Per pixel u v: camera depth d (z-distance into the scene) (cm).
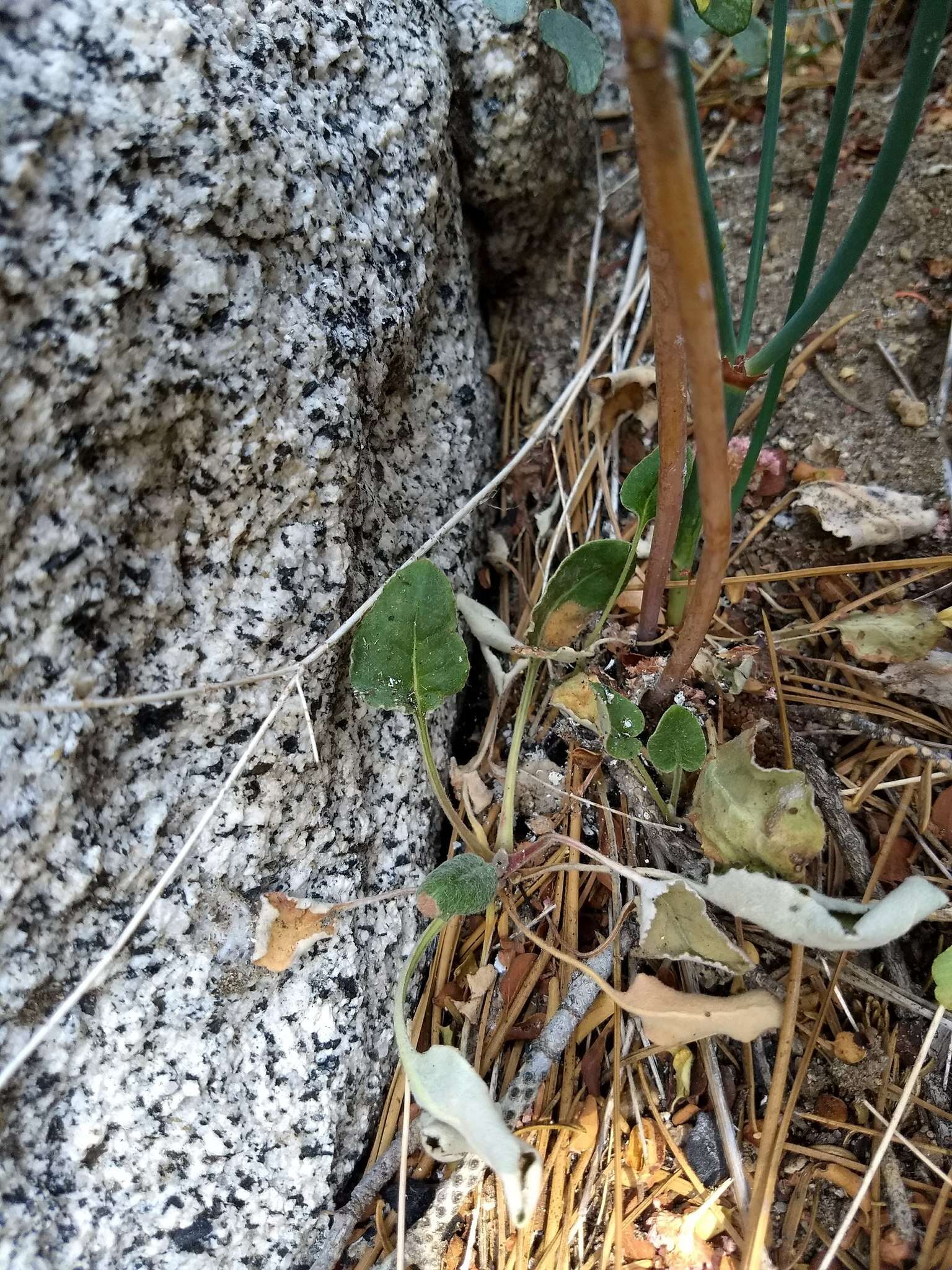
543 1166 15
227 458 14
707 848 16
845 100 14
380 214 16
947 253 20
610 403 21
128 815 13
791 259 21
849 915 14
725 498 12
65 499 12
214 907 14
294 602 15
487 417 21
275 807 15
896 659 17
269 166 13
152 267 12
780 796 15
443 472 19
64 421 12
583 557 17
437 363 19
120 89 12
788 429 20
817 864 17
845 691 18
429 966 17
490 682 20
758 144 23
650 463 16
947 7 12
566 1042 16
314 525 15
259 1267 14
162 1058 14
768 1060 16
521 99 19
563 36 15
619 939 17
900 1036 16
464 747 20
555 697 17
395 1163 15
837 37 23
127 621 13
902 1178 15
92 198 12
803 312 14
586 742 18
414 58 17
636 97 8
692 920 15
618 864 16
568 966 17
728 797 15
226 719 14
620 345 22
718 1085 16
